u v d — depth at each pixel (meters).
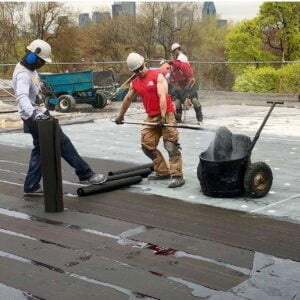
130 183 6.16
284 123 12.25
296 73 20.98
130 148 8.88
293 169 7.04
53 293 3.35
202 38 33.44
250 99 19.69
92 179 5.88
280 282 3.46
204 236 4.38
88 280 3.54
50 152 5.06
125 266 3.78
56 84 16.55
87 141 9.70
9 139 10.20
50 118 5.12
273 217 4.88
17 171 7.23
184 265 3.77
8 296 3.31
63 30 32.03
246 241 4.25
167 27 32.22
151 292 3.34
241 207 5.22
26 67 5.49
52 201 5.16
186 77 11.49
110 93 17.66
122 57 32.16
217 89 22.09
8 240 4.38
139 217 4.95
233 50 26.95
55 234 4.52
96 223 4.80
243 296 3.26
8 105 17.22
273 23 25.73
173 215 4.99
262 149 8.63
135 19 32.34
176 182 6.07
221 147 5.58
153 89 5.98
